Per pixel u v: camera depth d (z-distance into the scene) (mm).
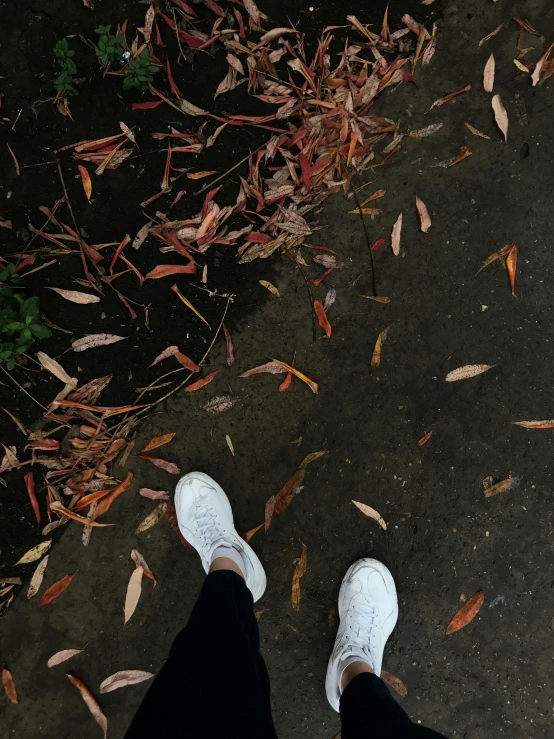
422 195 1568
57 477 1520
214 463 1545
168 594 1535
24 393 1519
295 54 1548
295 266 1549
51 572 1521
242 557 1434
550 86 1580
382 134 1556
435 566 1550
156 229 1525
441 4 1571
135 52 1518
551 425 1551
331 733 1543
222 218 1539
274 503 1541
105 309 1536
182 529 1489
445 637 1546
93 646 1526
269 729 1000
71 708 1519
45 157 1534
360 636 1416
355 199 1555
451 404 1553
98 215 1535
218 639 1119
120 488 1518
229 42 1531
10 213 1529
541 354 1558
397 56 1564
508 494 1554
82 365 1532
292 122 1555
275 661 1545
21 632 1519
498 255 1564
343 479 1547
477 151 1574
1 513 1512
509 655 1547
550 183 1574
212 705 988
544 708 1543
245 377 1547
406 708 1544
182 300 1542
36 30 1528
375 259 1558
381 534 1547
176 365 1546
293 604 1545
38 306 1488
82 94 1534
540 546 1551
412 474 1550
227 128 1547
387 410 1550
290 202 1551
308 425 1547
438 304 1562
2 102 1532
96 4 1529
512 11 1583
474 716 1544
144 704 1007
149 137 1541
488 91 1577
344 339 1551
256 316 1549
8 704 1510
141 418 1538
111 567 1527
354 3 1550
